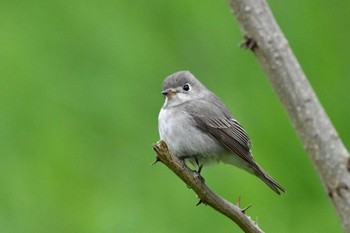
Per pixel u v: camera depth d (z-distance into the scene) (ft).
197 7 48.47
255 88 46.98
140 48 47.50
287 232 44.24
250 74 47.32
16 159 45.09
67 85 46.68
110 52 47.42
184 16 48.34
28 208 44.29
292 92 19.11
